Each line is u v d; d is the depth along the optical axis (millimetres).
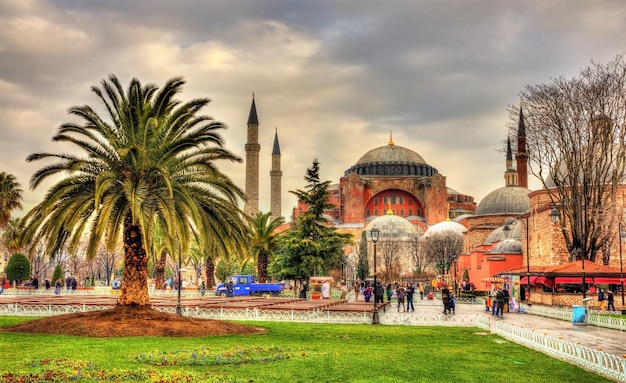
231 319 31609
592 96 47938
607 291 45750
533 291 52000
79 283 98688
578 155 50281
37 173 23422
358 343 21391
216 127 24984
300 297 50719
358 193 136000
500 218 93125
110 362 15570
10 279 68812
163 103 24969
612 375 14547
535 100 49875
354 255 112375
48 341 19516
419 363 16391
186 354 16938
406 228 122188
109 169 24125
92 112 24453
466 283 77062
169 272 123000
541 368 15898
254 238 59438
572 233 50062
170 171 24891
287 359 16672
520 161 97750
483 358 17609
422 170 153500
